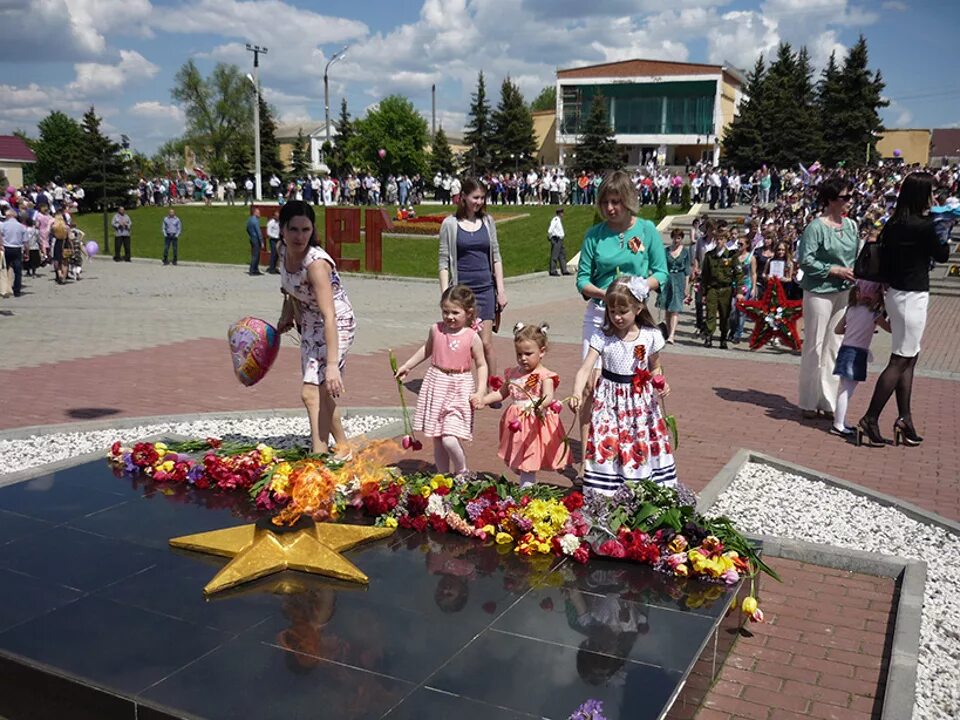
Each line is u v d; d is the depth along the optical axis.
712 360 11.88
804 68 66.31
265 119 65.94
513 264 27.69
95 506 5.07
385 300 18.98
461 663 3.28
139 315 15.59
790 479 6.43
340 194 48.69
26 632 3.50
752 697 3.49
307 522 4.36
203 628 3.55
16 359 10.86
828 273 7.86
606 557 4.35
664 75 64.62
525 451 5.33
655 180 41.44
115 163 46.72
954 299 19.56
